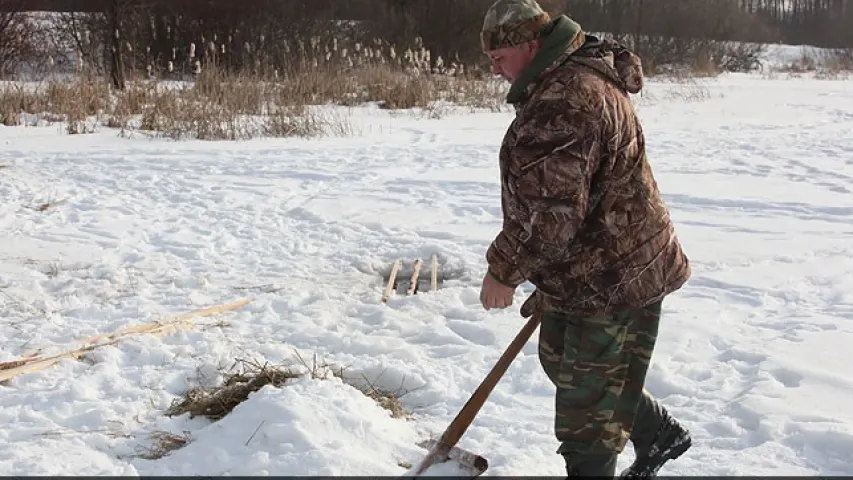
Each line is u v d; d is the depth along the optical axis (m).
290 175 11.38
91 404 4.66
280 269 7.39
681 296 6.41
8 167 11.58
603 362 3.29
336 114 17.45
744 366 5.09
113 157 12.56
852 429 4.16
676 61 37.16
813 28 62.34
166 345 5.51
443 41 29.16
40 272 7.18
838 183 10.59
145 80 22.88
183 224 8.87
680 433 3.71
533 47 3.21
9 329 5.88
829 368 4.98
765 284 6.62
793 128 16.36
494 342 5.61
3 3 25.41
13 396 4.78
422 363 5.29
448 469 3.75
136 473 3.90
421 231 8.49
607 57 3.18
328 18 29.56
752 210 9.22
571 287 3.25
